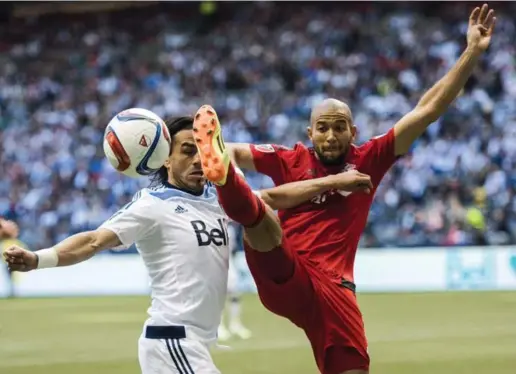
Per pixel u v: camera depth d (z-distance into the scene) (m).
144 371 17.02
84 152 92.56
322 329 20.12
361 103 98.88
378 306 60.06
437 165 85.75
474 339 44.09
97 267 72.56
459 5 110.31
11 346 43.69
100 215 84.00
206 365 16.81
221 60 107.38
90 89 103.88
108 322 53.12
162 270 17.05
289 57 106.56
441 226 78.94
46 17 113.94
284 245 18.50
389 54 105.44
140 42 111.88
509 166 87.44
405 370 35.31
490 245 75.12
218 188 16.56
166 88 103.69
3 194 87.06
